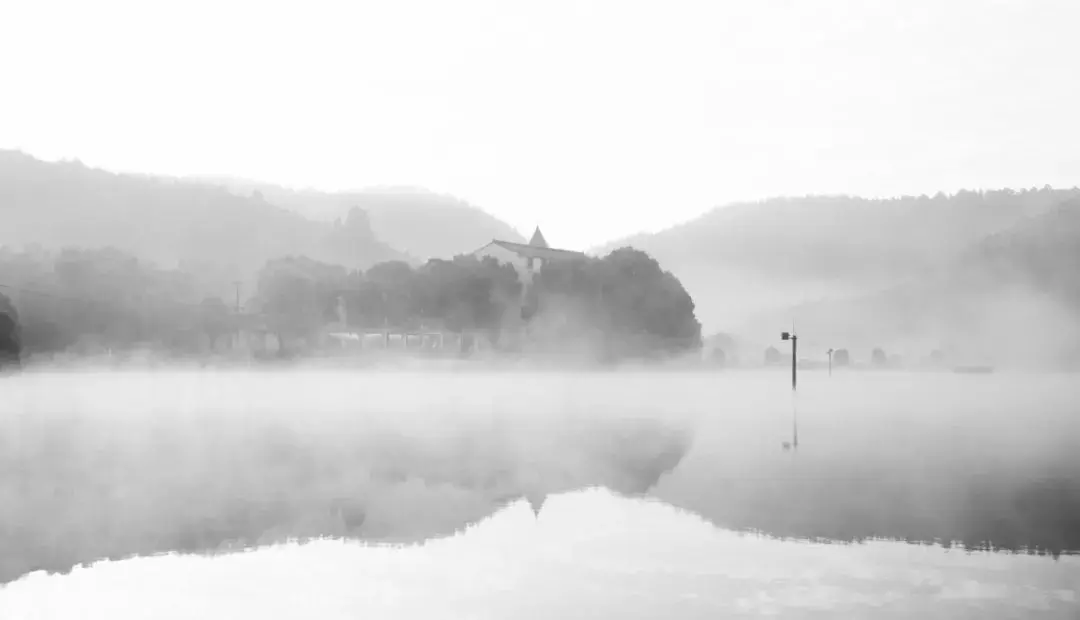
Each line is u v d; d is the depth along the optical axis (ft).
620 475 92.38
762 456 109.81
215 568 52.90
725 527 63.93
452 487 84.17
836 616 41.98
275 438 135.33
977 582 47.93
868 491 79.92
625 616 42.16
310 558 55.36
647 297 581.12
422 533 62.95
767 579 48.96
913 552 55.26
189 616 43.34
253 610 44.06
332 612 43.50
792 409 206.90
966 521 65.26
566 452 115.75
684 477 90.38
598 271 583.99
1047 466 98.22
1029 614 42.19
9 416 179.83
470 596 45.98
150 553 57.16
